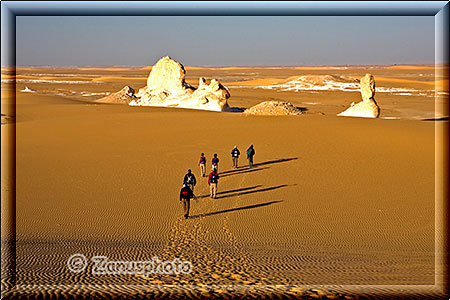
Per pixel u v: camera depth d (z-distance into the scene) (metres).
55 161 26.66
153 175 23.61
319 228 15.88
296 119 41.62
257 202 19.14
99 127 39.28
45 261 11.36
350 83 143.25
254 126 38.06
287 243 14.13
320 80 146.62
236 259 12.02
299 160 26.55
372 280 9.67
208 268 11.09
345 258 12.19
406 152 28.27
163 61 68.38
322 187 21.36
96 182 22.25
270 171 24.27
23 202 18.83
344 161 26.19
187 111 51.47
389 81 154.62
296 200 19.41
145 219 16.88
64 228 15.55
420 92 114.12
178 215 17.42
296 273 10.49
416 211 17.88
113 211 17.83
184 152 28.94
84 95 100.75
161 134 35.44
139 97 74.56
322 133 34.22
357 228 15.88
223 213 17.70
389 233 15.34
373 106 46.16
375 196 19.95
